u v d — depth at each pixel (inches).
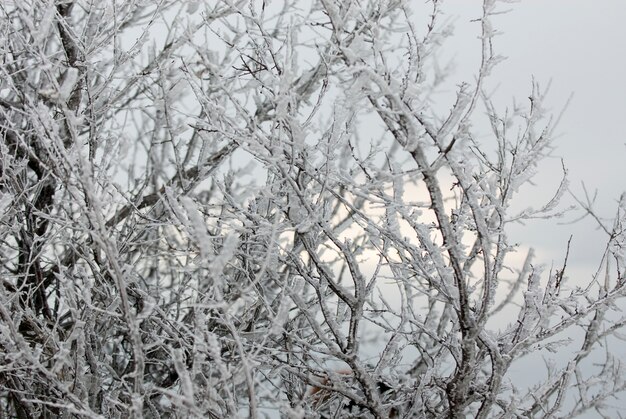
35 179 198.7
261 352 170.2
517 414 150.0
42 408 167.9
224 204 147.6
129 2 177.2
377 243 149.6
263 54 142.3
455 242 122.7
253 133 128.6
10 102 192.7
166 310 185.2
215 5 182.1
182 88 181.3
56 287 189.9
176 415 138.4
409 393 169.0
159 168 241.0
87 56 161.0
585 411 152.3
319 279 161.2
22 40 146.0
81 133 204.8
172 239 193.5
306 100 181.6
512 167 137.0
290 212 142.1
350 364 148.1
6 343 135.2
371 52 126.0
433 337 152.9
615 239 146.4
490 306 144.6
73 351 169.5
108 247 108.7
